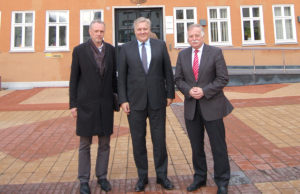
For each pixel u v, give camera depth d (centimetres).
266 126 559
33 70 1224
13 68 1220
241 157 407
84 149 321
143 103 314
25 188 328
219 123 302
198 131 315
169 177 353
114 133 549
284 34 1311
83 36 1251
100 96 315
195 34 301
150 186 330
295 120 587
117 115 698
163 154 324
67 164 403
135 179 351
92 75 312
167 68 325
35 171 379
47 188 328
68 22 1244
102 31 309
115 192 318
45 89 1142
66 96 977
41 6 1237
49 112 729
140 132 320
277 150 431
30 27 1248
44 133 554
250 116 637
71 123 625
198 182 316
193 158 321
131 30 1276
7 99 936
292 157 400
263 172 354
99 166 328
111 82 326
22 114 709
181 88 313
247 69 1120
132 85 317
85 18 1252
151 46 321
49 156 435
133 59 314
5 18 1225
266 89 1002
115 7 1252
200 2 1275
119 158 421
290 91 930
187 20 1275
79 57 313
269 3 1297
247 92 961
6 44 1220
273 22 1297
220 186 299
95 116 313
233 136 508
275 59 1126
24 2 1233
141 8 1270
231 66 1116
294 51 1131
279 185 318
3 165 400
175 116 666
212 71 302
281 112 655
